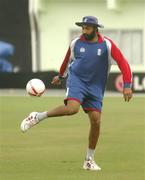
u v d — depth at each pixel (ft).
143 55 345.72
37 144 116.78
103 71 85.20
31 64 339.16
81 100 83.82
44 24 343.46
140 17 341.62
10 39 339.98
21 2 337.11
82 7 344.08
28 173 85.92
